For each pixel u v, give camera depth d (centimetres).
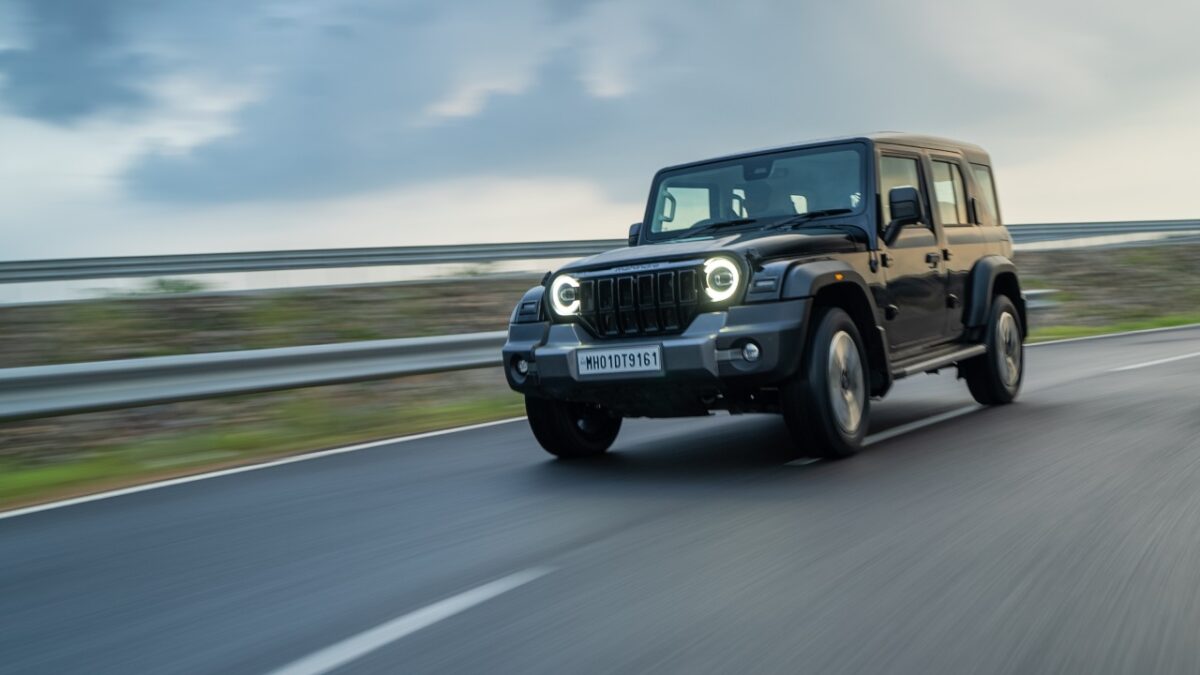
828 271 600
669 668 291
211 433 967
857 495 505
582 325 617
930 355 732
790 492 520
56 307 1595
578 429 671
